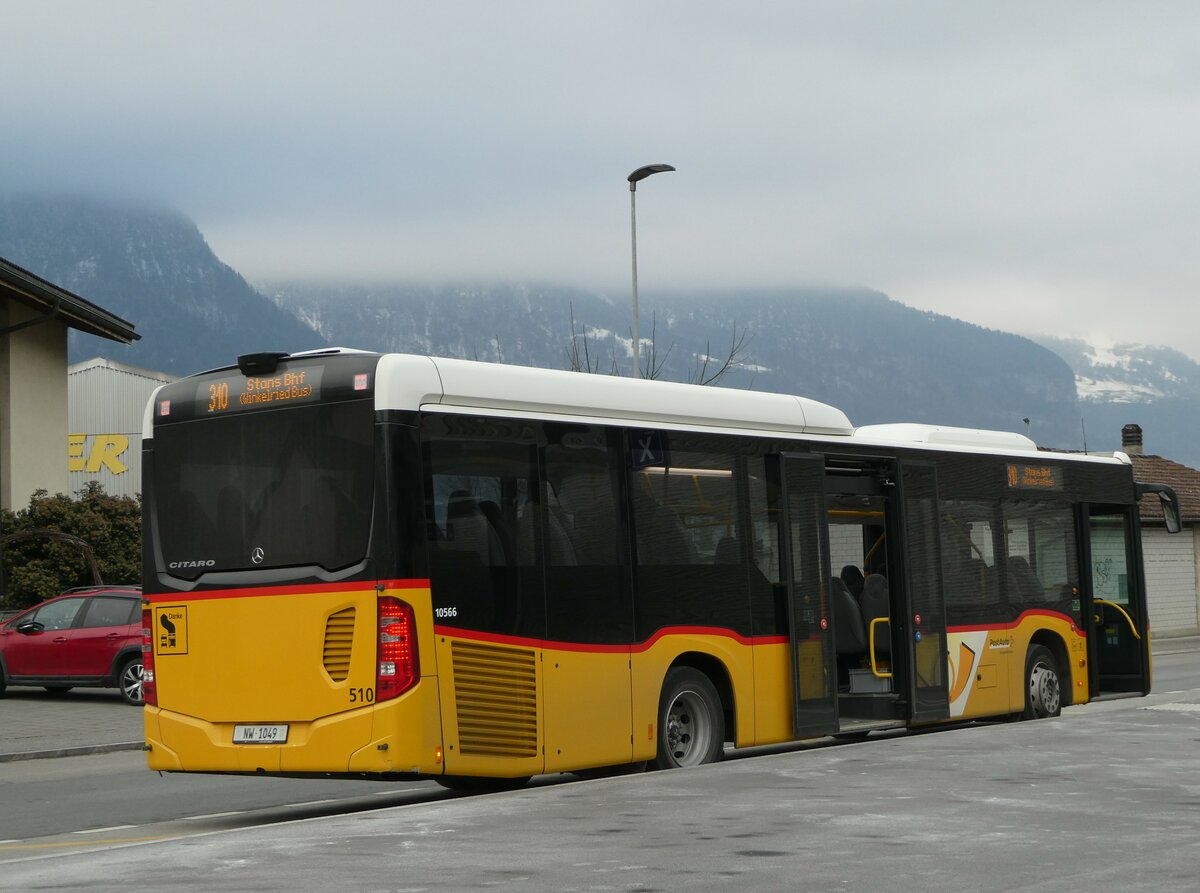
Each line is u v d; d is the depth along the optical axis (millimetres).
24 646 25266
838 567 15734
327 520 11422
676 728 13320
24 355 36844
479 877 7582
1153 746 12789
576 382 12727
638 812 9609
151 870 7969
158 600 12203
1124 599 19672
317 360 11711
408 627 11078
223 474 12000
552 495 12312
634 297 35375
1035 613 17922
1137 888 7219
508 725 11688
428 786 14664
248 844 8742
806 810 9602
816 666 14742
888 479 16188
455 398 11680
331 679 11273
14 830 12008
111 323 38438
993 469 17578
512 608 11836
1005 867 7742
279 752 11445
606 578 12688
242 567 11812
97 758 18672
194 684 11945
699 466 13773
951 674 16547
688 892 7172
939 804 9820
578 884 7387
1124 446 62344
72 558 33875
